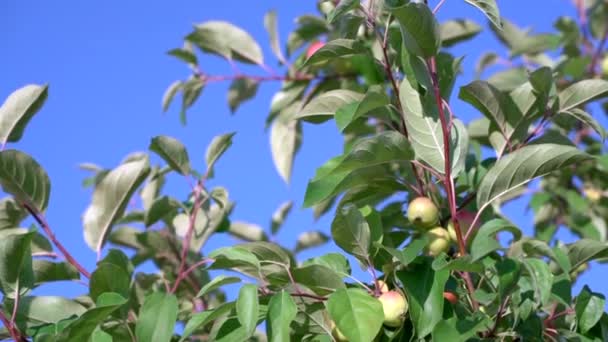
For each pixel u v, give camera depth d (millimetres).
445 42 2014
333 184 1589
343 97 1640
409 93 1617
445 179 1583
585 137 2148
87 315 1499
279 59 2111
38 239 1688
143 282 1919
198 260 1967
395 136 1565
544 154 1567
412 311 1513
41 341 1540
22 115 1666
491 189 1584
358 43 1594
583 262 1593
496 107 1642
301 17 2082
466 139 1609
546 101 1638
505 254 1592
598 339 1576
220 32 2119
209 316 1512
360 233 1556
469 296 1587
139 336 1511
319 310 1559
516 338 1568
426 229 1623
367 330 1495
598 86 1634
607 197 2082
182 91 2125
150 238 1956
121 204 1713
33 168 1659
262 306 1550
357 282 1560
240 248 1539
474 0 1567
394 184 1637
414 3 1517
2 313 1570
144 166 1711
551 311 1618
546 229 2039
